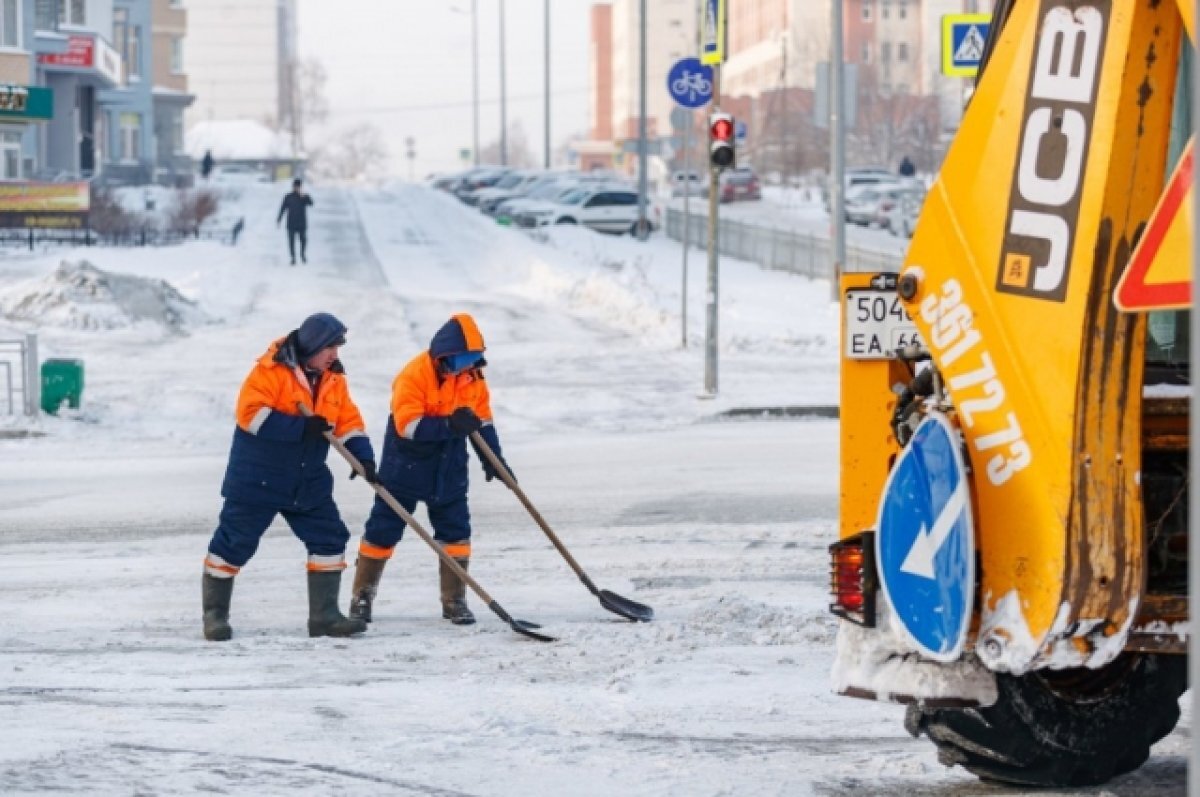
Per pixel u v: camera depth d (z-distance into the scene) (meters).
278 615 14.55
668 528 18.58
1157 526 7.95
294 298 49.06
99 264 53.00
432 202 96.50
